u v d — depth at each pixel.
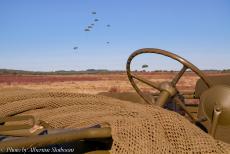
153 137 1.69
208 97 2.42
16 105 2.33
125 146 1.62
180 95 2.81
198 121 2.53
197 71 2.67
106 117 1.91
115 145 1.62
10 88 3.11
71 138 1.50
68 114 2.15
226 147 1.78
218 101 2.34
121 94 3.46
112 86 19.67
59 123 2.06
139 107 2.04
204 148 1.74
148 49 2.84
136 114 1.90
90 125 1.86
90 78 30.98
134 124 1.73
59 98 2.44
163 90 2.66
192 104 3.43
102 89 18.12
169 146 1.72
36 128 1.81
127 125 1.72
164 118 1.85
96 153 1.64
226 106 2.30
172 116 1.87
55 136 1.44
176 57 2.71
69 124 2.03
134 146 1.63
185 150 1.75
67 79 29.67
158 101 2.61
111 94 3.48
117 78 30.22
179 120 1.87
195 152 1.73
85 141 1.75
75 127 1.96
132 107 2.08
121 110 2.00
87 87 19.47
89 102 2.35
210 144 1.75
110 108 2.21
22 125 1.90
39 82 25.17
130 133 1.67
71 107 2.33
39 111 2.40
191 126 1.87
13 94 2.53
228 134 2.75
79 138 1.55
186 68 2.69
